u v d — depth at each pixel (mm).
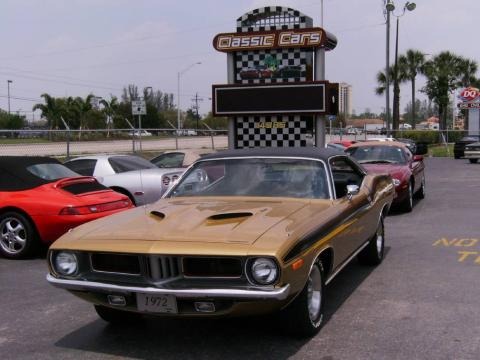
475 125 49719
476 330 4820
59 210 7773
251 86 12602
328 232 4855
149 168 12133
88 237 4523
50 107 54719
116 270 4328
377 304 5613
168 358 4375
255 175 5758
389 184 7879
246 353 4418
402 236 9320
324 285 4918
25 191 8141
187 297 4016
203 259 4066
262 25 12789
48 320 5363
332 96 12578
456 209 12359
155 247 4125
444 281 6430
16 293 6320
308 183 5578
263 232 4262
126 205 8695
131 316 5102
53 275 4520
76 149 26422
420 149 14547
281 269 3922
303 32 12227
